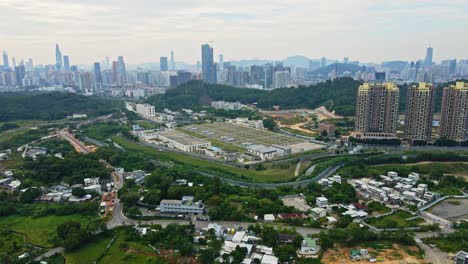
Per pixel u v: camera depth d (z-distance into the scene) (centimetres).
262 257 16688
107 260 17125
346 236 18238
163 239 18638
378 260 16625
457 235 18438
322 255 17138
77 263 17025
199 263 16338
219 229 19325
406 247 17938
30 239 19325
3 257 17175
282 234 18412
